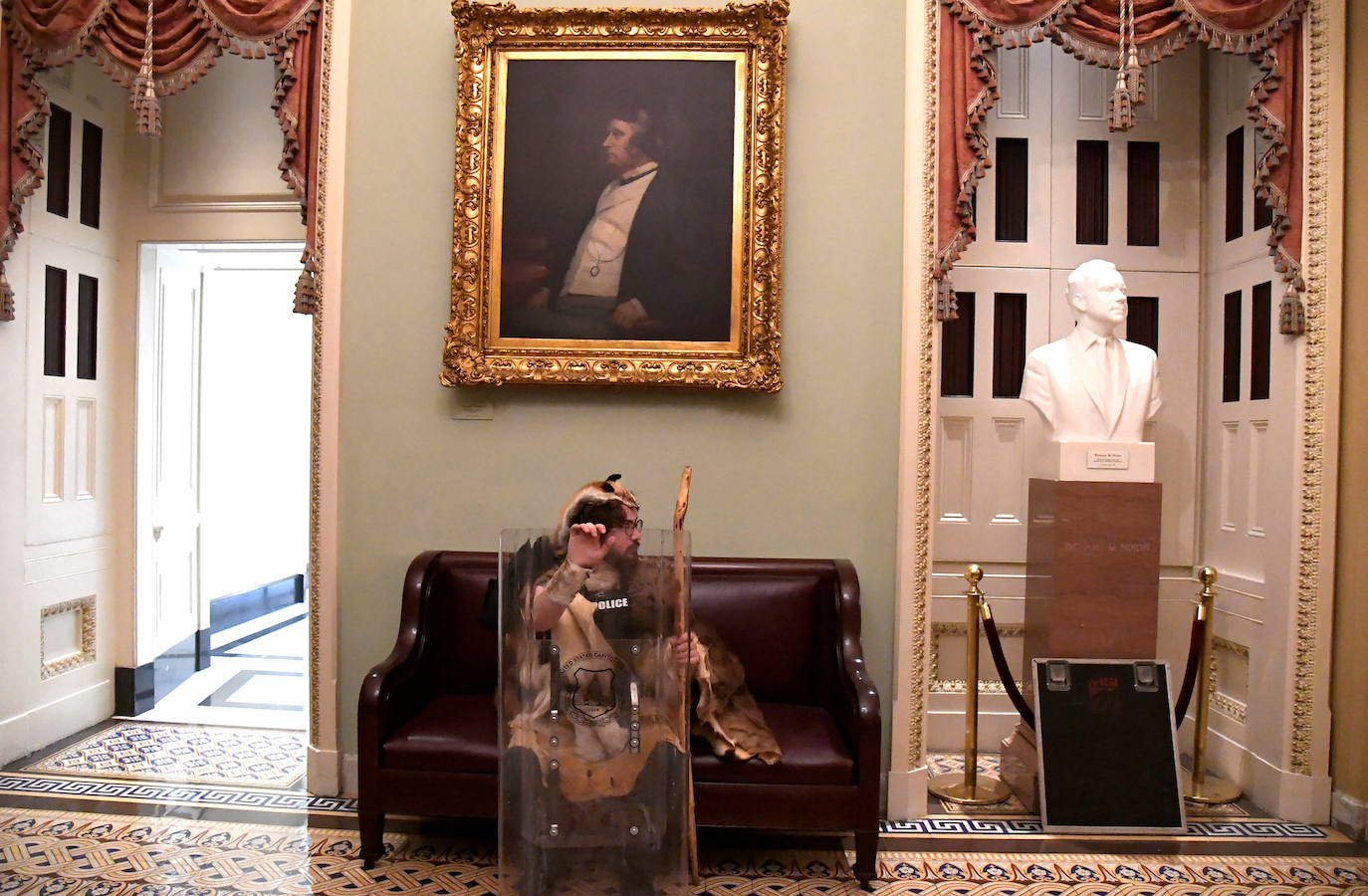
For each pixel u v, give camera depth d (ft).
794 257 11.66
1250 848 10.61
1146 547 11.34
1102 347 11.56
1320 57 11.25
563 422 11.81
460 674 11.26
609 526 7.63
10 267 12.45
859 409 11.61
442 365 11.78
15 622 12.72
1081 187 14.07
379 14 11.89
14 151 11.94
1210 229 13.76
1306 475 11.41
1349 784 11.10
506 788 7.62
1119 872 9.96
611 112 11.60
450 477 11.85
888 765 11.35
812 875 9.80
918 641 11.37
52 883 9.32
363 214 11.87
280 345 25.26
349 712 11.82
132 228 14.58
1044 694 11.32
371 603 11.85
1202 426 13.82
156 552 15.38
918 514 11.35
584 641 7.52
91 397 14.10
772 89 11.37
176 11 11.69
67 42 11.77
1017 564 14.01
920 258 11.37
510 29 11.60
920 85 11.35
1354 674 11.07
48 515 13.26
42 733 13.20
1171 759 11.16
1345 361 11.29
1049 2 10.98
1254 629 12.23
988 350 13.98
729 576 11.30
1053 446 11.66
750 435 11.69
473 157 11.55
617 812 7.52
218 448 21.84
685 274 11.53
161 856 9.98
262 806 11.35
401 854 10.11
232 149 14.44
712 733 9.44
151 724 14.38
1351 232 11.21
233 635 20.88
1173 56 13.91
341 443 11.85
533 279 11.62
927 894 9.43
